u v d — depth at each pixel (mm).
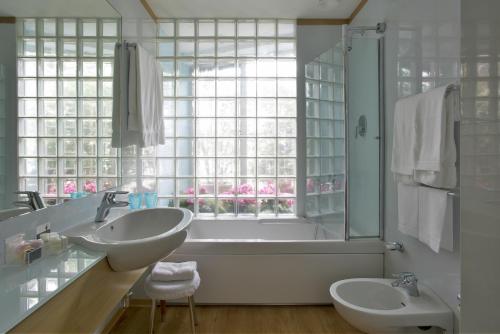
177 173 3006
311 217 2914
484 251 589
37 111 1390
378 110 2314
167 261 2232
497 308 566
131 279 1439
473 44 601
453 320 1522
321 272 2250
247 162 3018
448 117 1472
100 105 1931
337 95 2439
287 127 3004
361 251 2260
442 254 1617
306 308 2250
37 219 1363
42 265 1088
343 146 2359
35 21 1379
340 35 2957
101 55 1939
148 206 2637
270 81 2980
